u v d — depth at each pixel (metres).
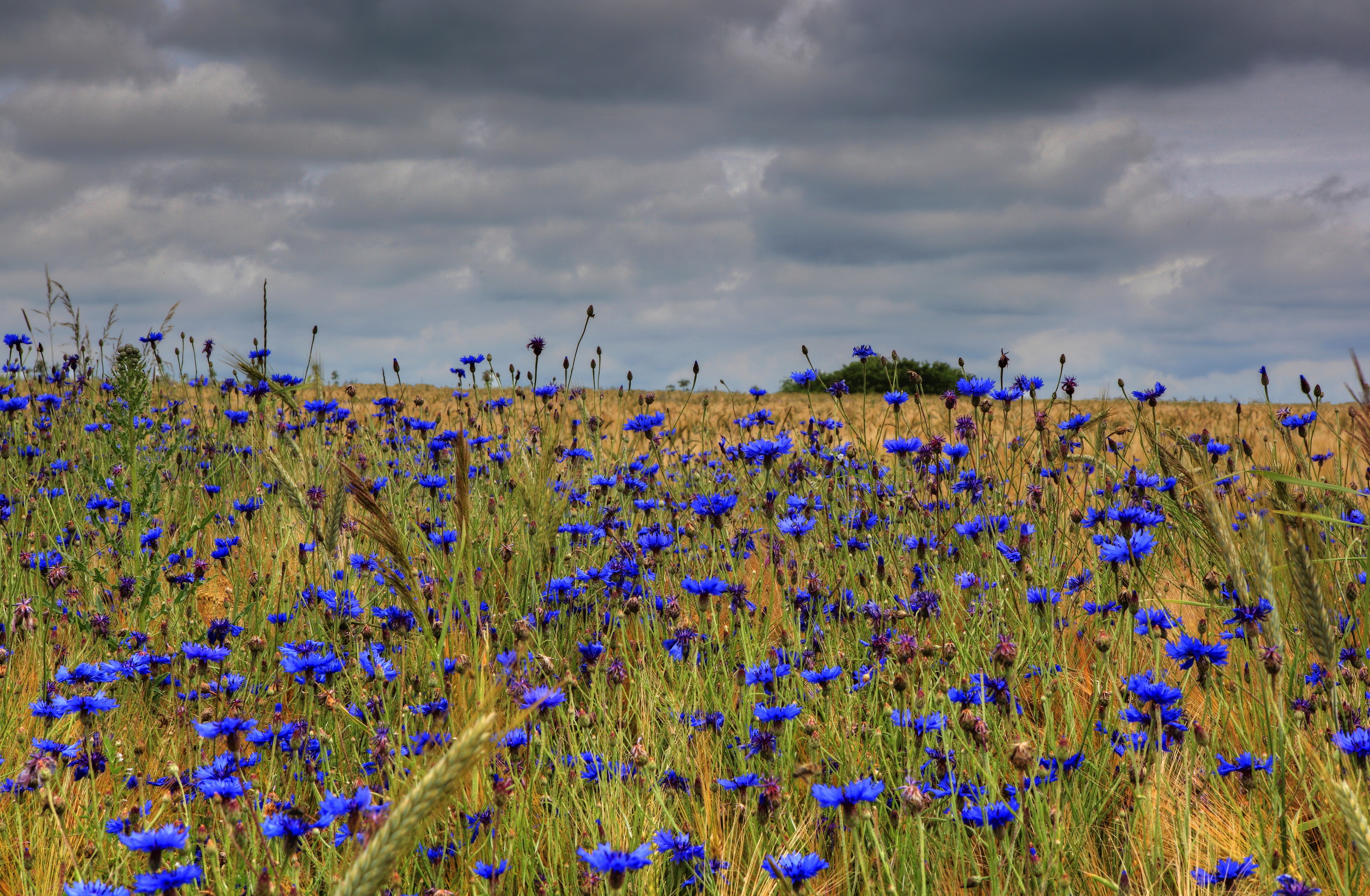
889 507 5.47
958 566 4.83
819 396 13.57
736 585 4.17
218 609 4.86
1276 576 3.25
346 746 3.52
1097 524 4.64
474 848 2.71
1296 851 2.47
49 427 7.69
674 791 3.01
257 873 2.23
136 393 4.81
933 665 3.62
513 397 7.85
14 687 3.70
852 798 2.25
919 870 2.46
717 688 3.85
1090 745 3.21
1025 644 3.80
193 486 6.36
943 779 2.89
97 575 4.34
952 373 34.72
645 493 6.10
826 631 4.22
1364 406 3.53
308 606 4.30
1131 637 3.64
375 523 3.50
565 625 4.41
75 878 2.39
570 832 2.86
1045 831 2.55
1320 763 2.45
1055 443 5.71
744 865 2.77
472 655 3.54
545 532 4.48
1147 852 2.69
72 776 2.95
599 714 3.45
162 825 2.93
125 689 3.83
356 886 1.42
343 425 7.95
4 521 5.34
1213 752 3.04
